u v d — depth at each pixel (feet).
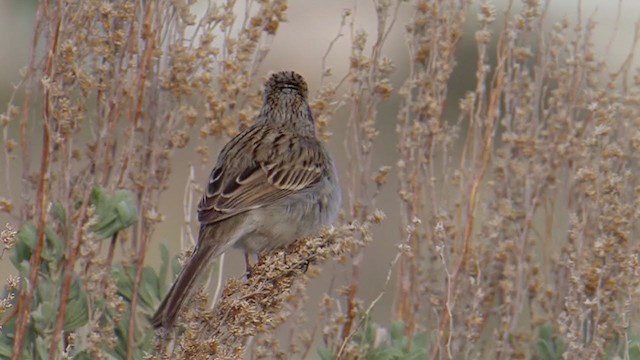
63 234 35.73
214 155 40.06
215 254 34.94
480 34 41.52
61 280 35.04
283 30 55.26
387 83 40.83
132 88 38.09
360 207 40.93
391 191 58.49
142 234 37.65
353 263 39.88
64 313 33.83
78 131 38.11
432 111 41.32
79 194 37.47
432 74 41.55
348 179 41.04
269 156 36.65
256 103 40.29
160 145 39.04
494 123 42.57
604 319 39.93
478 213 45.96
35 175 37.55
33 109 38.34
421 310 42.57
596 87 42.91
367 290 55.52
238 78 39.55
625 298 39.63
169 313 32.55
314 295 52.31
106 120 37.91
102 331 35.94
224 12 39.65
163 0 38.93
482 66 41.55
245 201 35.68
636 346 39.24
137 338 36.83
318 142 38.52
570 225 40.78
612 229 40.19
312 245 32.68
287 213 36.42
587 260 40.06
